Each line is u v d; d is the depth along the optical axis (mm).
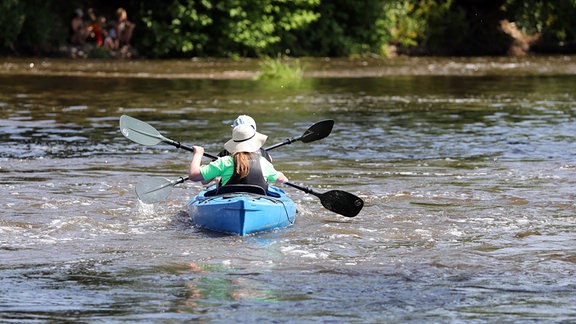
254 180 23578
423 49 95562
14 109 47750
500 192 27875
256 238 22234
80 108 48688
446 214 24984
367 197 27234
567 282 18328
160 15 81562
